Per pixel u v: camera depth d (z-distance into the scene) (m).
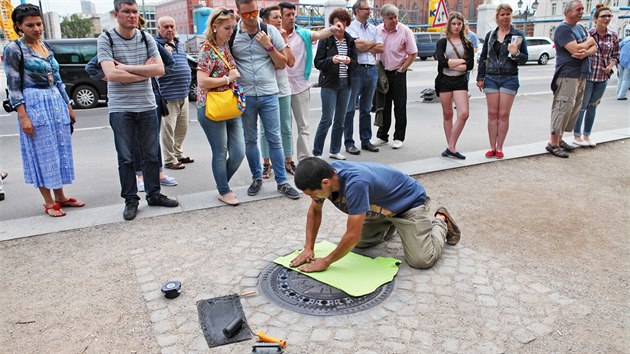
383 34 6.87
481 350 2.61
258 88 4.91
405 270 3.48
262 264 3.62
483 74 6.41
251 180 5.88
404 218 3.43
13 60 4.27
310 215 3.47
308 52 5.89
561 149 6.82
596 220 4.48
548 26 60.66
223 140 4.74
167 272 3.55
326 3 21.95
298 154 6.24
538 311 2.98
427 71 21.67
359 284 3.24
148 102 4.54
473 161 6.40
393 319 2.89
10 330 2.91
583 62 6.25
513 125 9.16
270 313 2.98
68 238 4.18
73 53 12.13
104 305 3.15
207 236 4.18
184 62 6.12
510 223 4.41
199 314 2.99
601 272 3.49
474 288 3.24
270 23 5.53
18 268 3.67
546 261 3.66
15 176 6.27
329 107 6.17
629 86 12.92
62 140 4.65
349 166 3.19
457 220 4.48
